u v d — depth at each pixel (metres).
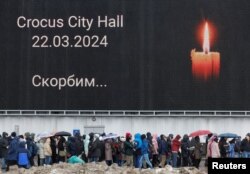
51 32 72.56
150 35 72.19
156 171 42.28
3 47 72.44
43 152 53.38
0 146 51.53
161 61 72.06
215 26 72.12
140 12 72.19
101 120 71.94
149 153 53.84
